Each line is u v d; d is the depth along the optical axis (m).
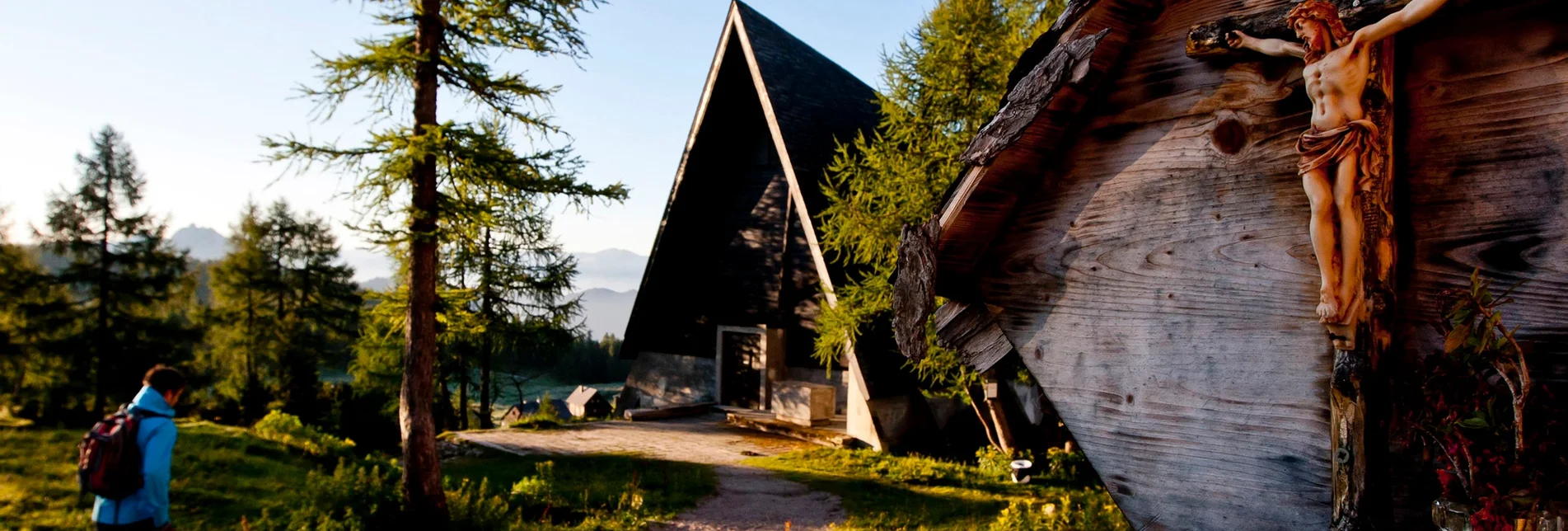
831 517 11.59
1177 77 2.52
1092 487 13.20
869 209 14.18
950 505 12.09
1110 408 2.64
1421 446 2.08
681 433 19.17
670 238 23.12
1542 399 1.84
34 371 32.16
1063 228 2.78
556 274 24.03
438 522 9.91
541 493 11.88
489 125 9.98
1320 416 2.21
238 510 9.77
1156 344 2.54
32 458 11.52
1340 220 2.03
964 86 13.24
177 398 5.97
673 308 23.84
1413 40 2.14
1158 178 2.55
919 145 13.72
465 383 27.41
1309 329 2.23
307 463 13.18
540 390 62.53
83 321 33.69
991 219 2.86
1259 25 2.25
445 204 9.58
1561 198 1.92
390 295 10.29
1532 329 1.94
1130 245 2.61
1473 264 2.02
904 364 15.45
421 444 9.82
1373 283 2.01
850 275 17.86
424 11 9.33
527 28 9.49
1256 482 2.32
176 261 35.81
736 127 22.62
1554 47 1.95
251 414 35.56
